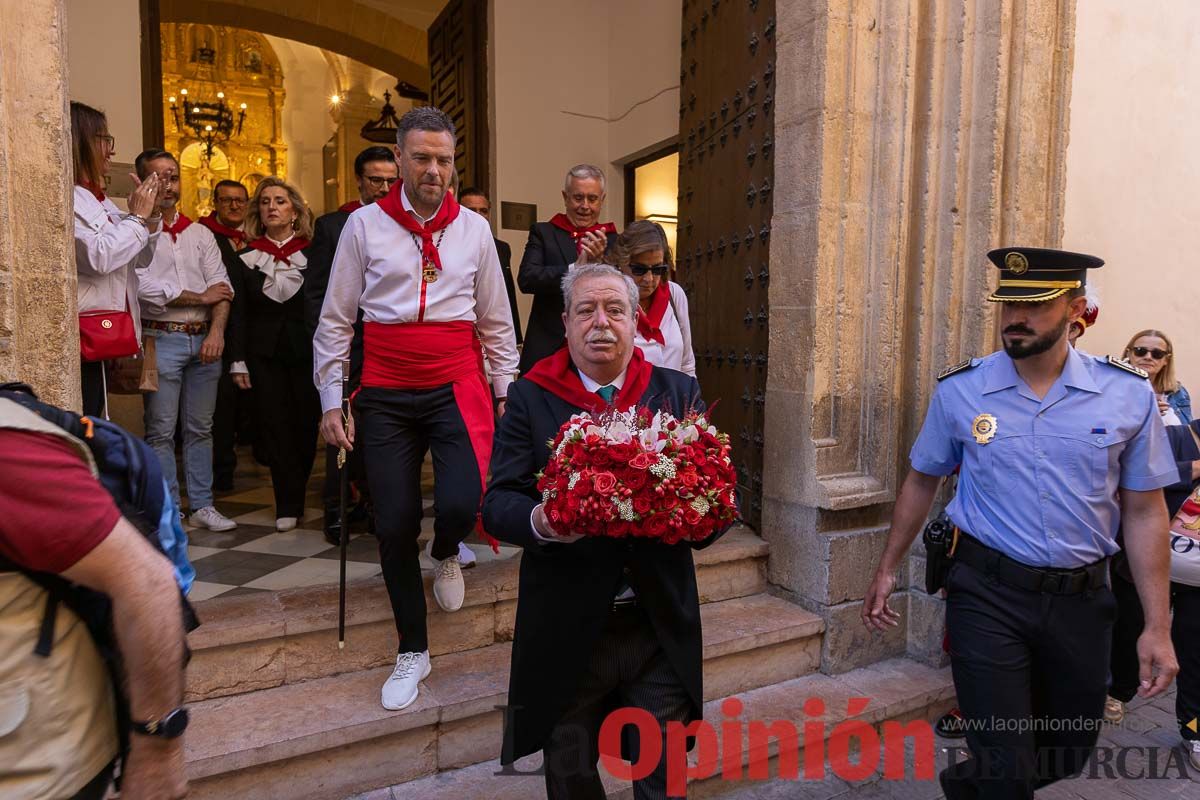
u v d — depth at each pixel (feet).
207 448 13.91
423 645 9.22
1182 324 16.90
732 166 13.94
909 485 8.23
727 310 14.25
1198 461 10.34
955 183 11.98
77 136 9.29
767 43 12.64
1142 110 15.52
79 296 9.13
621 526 5.40
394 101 48.85
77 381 7.92
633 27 22.11
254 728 8.39
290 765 8.34
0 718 3.69
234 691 9.13
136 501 4.29
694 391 6.79
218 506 15.79
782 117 12.16
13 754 3.74
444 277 9.00
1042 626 7.00
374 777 8.77
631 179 23.63
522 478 6.49
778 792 9.72
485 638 10.52
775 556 12.69
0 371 7.25
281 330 13.85
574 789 6.54
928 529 7.93
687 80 16.08
